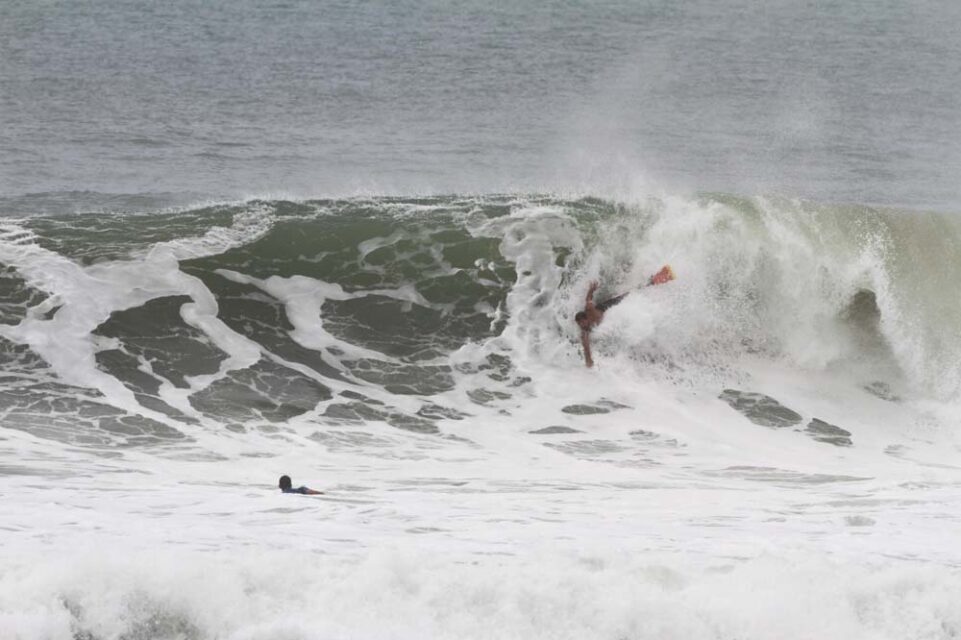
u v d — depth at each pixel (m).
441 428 51.34
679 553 29.62
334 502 36.69
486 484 42.66
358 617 22.58
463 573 24.25
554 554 26.16
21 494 35.38
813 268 63.03
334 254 62.38
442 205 66.06
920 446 54.59
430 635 22.19
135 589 22.27
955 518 37.38
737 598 24.47
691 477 46.25
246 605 22.62
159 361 53.78
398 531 31.94
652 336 59.19
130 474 40.84
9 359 52.22
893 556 30.80
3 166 97.88
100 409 49.25
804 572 25.80
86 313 55.78
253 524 32.00
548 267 62.34
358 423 50.94
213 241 62.16
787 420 55.72
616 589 24.08
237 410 50.66
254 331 57.12
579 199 66.25
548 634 22.67
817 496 42.28
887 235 64.56
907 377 60.25
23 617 21.09
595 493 41.53
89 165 99.88
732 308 61.59
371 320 58.97
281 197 67.31
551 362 57.78
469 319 59.62
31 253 59.03
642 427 53.34
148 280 58.62
